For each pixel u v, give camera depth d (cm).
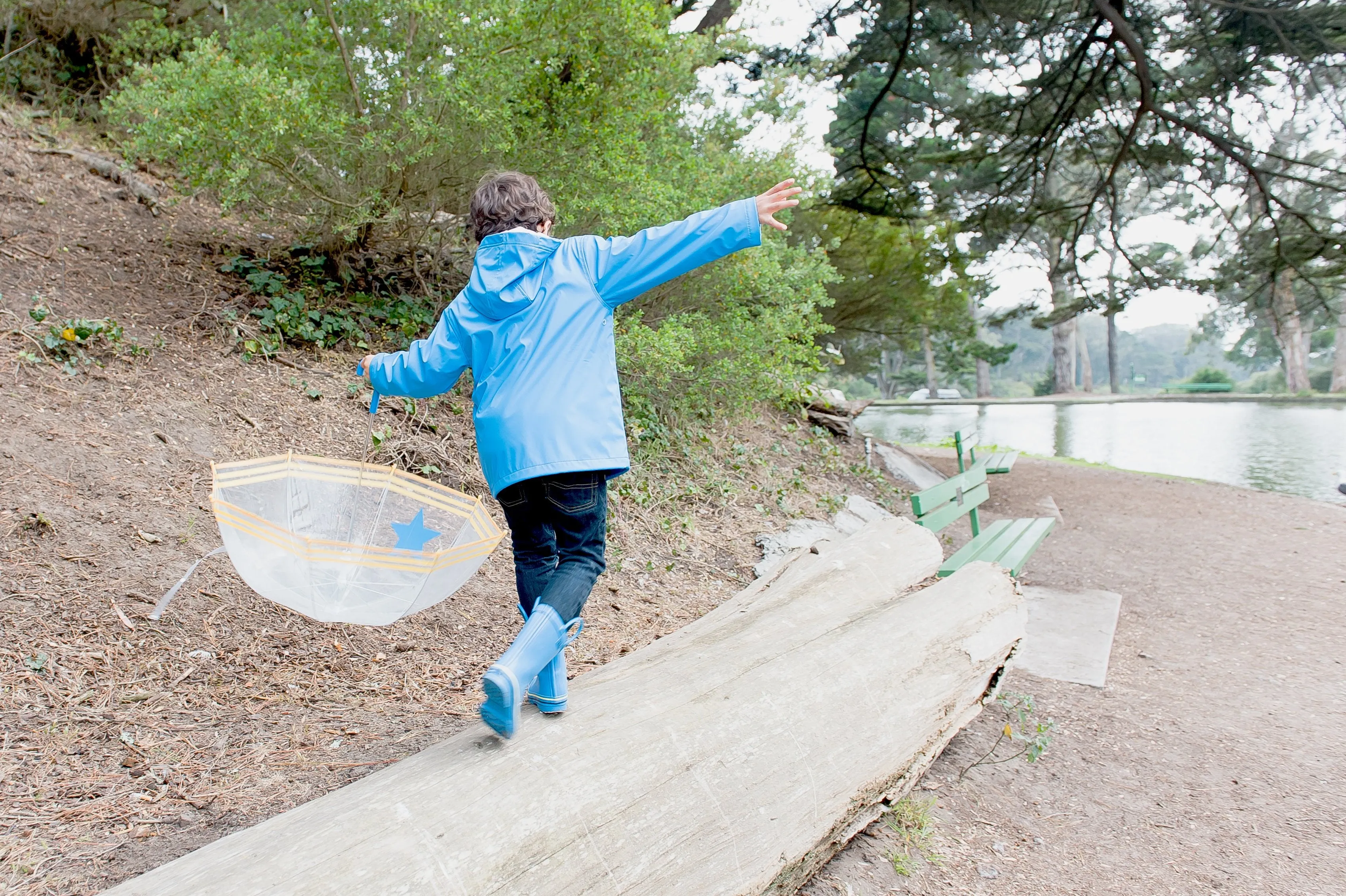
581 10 521
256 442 479
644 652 322
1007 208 1407
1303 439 1908
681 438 717
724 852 224
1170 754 374
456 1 511
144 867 223
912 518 838
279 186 553
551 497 223
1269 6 1052
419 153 519
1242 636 530
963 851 297
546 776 211
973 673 345
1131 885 283
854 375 2006
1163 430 2250
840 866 279
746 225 233
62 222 597
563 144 560
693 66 689
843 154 1365
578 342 229
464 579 234
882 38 1234
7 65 768
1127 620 562
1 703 277
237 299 577
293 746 291
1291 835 313
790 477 794
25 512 362
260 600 374
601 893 197
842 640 320
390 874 176
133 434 442
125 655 317
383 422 541
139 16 783
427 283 643
